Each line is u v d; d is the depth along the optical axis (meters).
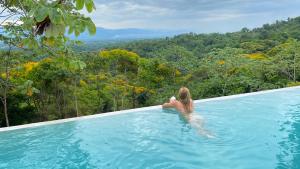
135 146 4.35
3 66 11.07
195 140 4.51
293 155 3.85
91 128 5.19
